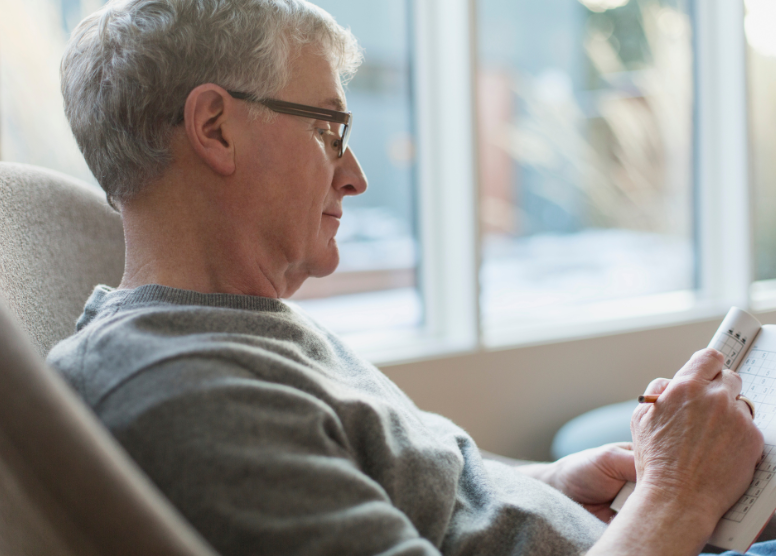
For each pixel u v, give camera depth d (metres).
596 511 0.87
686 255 2.25
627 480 0.84
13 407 0.35
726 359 0.76
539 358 1.72
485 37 1.78
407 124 1.73
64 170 1.29
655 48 2.12
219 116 0.65
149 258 0.66
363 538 0.48
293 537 0.47
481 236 1.64
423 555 0.48
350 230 1.66
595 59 1.98
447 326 1.72
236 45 0.65
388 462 0.58
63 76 0.70
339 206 0.77
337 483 0.50
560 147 1.94
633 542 0.56
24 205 0.78
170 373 0.51
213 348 0.53
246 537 0.46
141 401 0.49
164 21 0.64
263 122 0.66
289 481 0.48
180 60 0.63
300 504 0.48
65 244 0.83
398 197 1.73
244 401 0.51
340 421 0.57
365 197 1.67
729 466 0.62
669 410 0.66
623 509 0.61
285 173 0.68
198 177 0.66
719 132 2.21
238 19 0.65
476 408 1.62
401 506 0.59
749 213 2.13
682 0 2.17
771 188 2.30
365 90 1.65
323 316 1.64
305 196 0.69
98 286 0.71
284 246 0.70
